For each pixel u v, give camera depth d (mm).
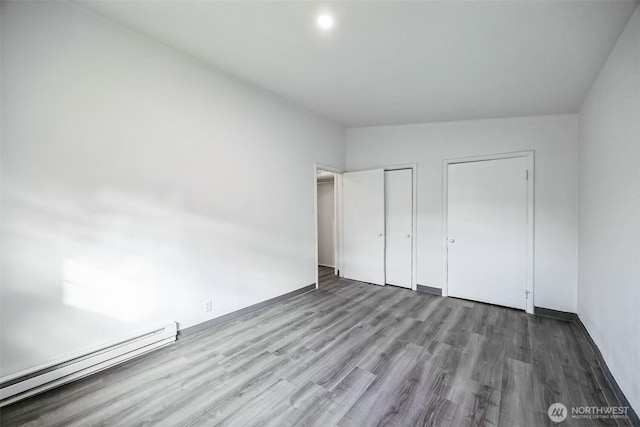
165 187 2393
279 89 3109
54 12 1806
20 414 1582
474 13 1688
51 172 1811
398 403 1694
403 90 2889
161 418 1575
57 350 1842
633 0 1472
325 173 5168
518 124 3270
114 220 2098
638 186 1518
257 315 3102
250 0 1742
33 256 1751
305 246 3926
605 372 1970
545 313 3102
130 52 2158
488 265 3471
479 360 2172
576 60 2076
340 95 3188
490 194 3449
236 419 1568
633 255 1570
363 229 4531
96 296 2016
